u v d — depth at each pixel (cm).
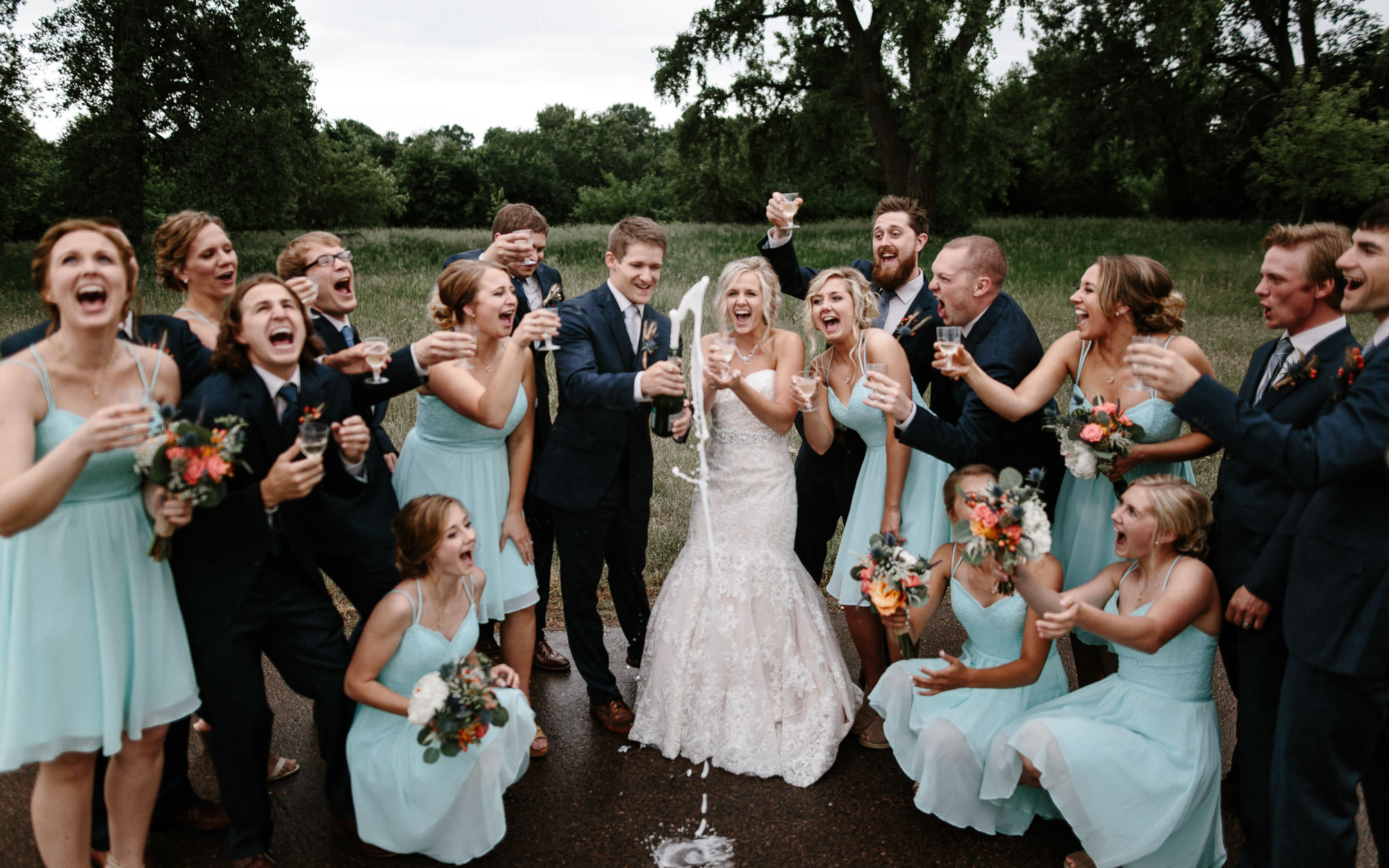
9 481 224
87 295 239
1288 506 280
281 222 2994
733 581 361
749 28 2983
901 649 326
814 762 345
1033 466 357
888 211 415
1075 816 280
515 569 361
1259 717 285
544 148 8919
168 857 299
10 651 240
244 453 276
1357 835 288
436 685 270
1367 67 3058
